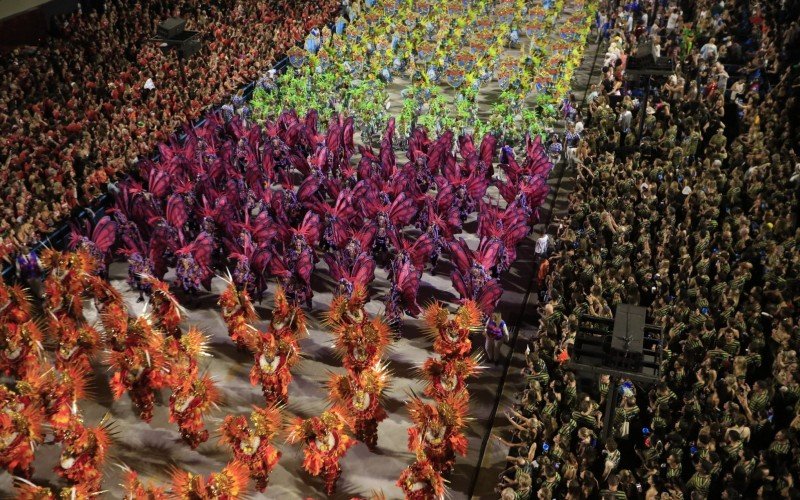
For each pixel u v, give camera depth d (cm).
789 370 2053
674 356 2192
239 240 2722
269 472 2083
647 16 4725
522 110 3809
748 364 2128
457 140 3544
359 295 2273
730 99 3794
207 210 2844
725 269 2420
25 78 3838
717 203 2758
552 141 3550
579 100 4234
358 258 2617
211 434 2244
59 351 2253
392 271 2688
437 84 4341
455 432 1988
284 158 3409
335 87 4100
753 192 2878
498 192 3450
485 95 4328
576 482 1798
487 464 2144
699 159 3191
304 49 4438
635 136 3419
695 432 1981
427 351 2550
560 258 2570
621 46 4259
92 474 1966
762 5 4381
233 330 2441
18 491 1794
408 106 3697
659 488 1848
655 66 3266
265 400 2356
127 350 2192
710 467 1806
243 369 2472
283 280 2642
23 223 2786
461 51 4538
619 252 2531
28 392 1998
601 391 2023
